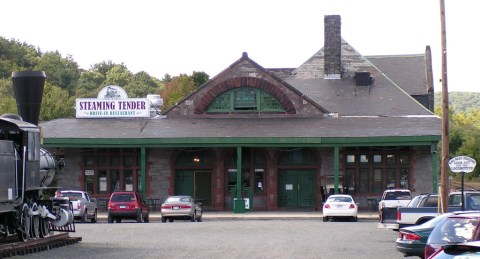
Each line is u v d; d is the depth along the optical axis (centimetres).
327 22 6162
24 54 13025
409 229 2059
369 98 5778
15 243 2366
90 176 5281
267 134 5038
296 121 5316
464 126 10512
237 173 5006
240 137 4984
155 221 4472
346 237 3056
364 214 4816
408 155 5191
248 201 5134
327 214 4216
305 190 5262
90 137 5006
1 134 2488
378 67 6550
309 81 6116
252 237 3056
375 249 2545
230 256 2305
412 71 6469
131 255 2330
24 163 2525
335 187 4956
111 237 3053
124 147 5078
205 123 5322
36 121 2953
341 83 6034
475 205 2820
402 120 5328
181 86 10169
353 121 5312
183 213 4238
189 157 5303
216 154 5266
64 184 5272
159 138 5009
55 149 5259
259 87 5406
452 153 9944
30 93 2930
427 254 1755
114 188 5284
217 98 5450
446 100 3005
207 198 5284
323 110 5406
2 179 2320
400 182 5188
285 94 5397
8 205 2369
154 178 5284
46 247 2509
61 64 13162
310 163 5253
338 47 6134
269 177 5238
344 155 5222
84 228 3600
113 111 5466
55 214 2777
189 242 2814
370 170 5200
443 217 1897
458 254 1187
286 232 3341
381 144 4928
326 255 2347
